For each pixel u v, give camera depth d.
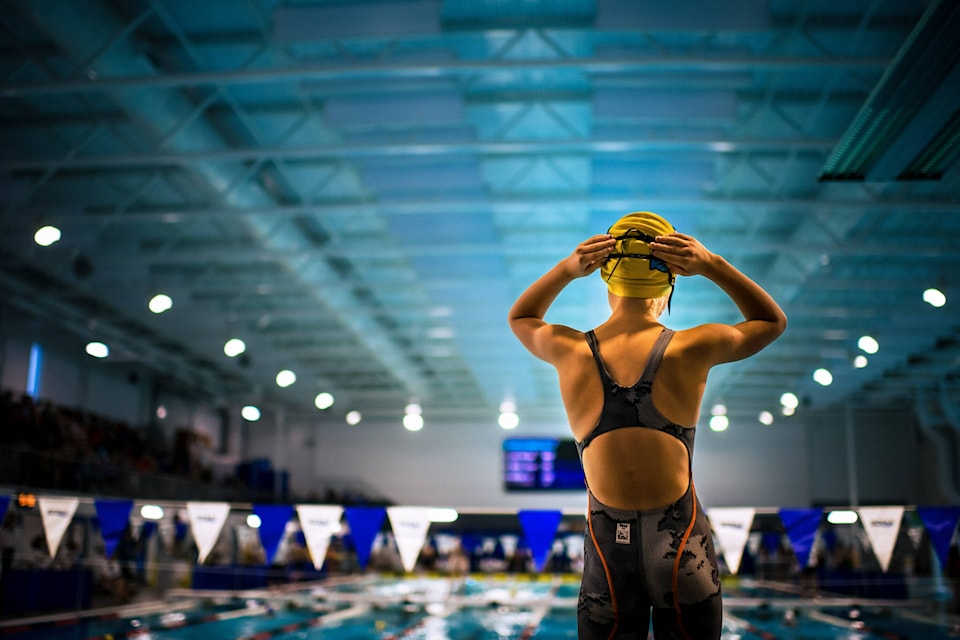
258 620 10.96
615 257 1.94
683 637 1.77
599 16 8.12
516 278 15.80
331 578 16.88
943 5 5.07
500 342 19.78
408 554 5.25
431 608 12.48
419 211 12.73
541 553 5.16
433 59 8.62
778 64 8.29
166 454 22.56
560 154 11.41
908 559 12.74
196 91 10.25
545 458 29.14
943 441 25.83
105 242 15.04
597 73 9.67
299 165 12.06
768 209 13.35
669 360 1.83
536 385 24.61
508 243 13.55
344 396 26.91
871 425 28.41
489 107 10.54
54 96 10.46
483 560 17.98
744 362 21.33
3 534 9.62
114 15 8.60
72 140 11.56
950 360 21.42
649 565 1.77
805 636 9.35
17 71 9.25
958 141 6.78
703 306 16.89
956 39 5.41
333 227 14.28
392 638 9.27
